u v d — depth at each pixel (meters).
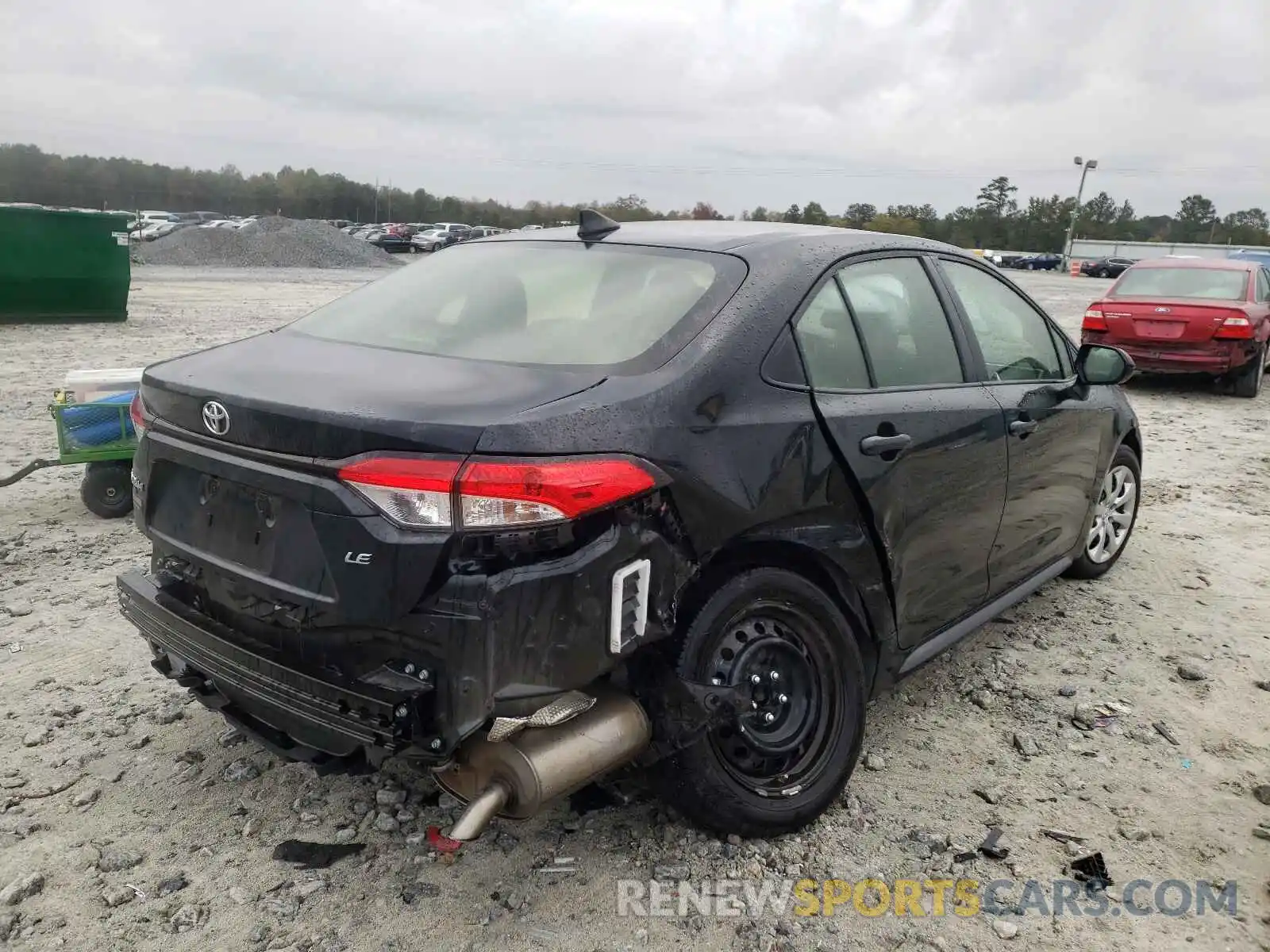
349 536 2.42
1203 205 133.00
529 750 2.50
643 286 3.12
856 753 3.26
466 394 2.56
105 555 5.30
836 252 3.42
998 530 4.05
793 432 2.96
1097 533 5.38
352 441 2.42
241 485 2.70
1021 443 4.06
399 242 53.91
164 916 2.69
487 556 2.38
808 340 3.15
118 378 5.82
